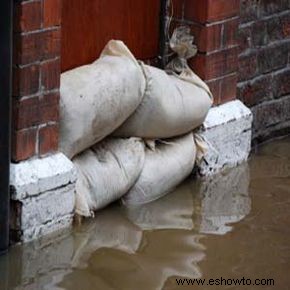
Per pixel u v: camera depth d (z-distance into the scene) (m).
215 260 7.61
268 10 9.79
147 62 9.05
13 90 7.37
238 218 8.35
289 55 10.20
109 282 7.18
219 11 8.93
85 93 7.73
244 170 9.34
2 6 7.03
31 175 7.46
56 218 7.70
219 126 9.06
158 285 7.18
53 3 7.46
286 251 7.82
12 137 7.41
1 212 7.33
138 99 8.11
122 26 8.76
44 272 7.26
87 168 7.98
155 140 8.56
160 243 7.80
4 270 7.26
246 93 9.73
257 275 7.44
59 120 7.71
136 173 8.23
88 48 8.49
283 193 8.90
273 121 10.16
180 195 8.70
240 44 9.52
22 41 7.30
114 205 8.30
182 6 8.94
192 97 8.62
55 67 7.57
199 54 8.95
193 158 8.85
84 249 7.59
